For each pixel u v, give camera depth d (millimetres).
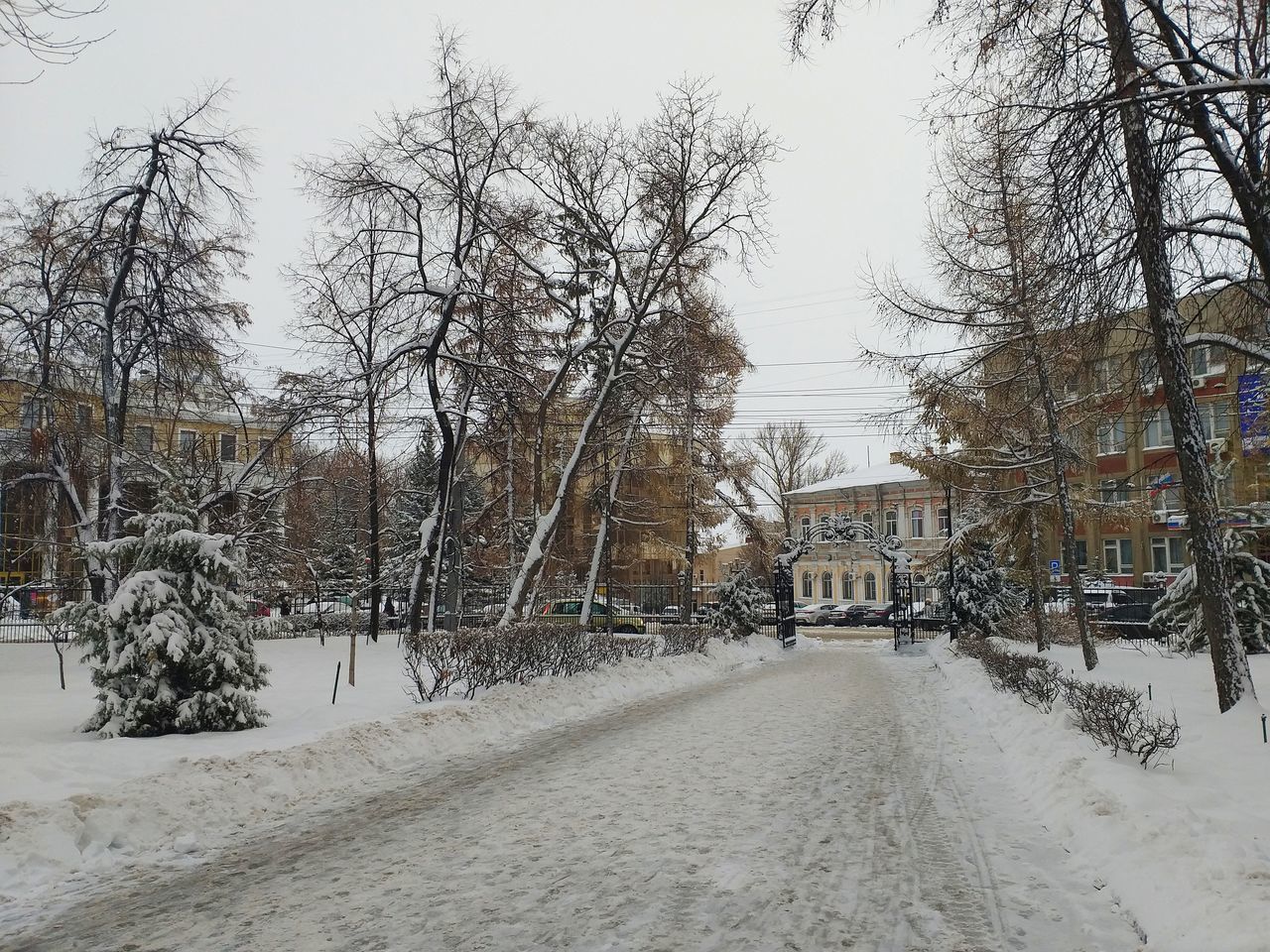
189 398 24969
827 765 10016
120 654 9797
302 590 34906
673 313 24750
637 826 7191
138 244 23188
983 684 16875
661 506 32344
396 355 23016
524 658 15477
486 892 5566
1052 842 6789
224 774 7961
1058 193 9422
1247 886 4711
